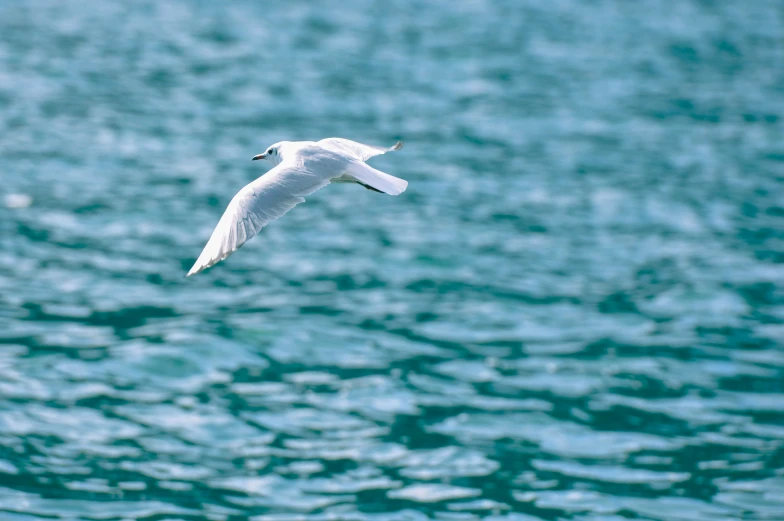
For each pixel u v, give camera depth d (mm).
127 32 47688
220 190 28438
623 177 30766
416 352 19500
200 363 18672
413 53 46094
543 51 47125
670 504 14977
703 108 39000
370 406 17484
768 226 26703
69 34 46750
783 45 49531
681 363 19219
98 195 27500
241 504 14688
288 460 15828
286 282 22625
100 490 14844
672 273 23516
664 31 51656
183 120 35219
